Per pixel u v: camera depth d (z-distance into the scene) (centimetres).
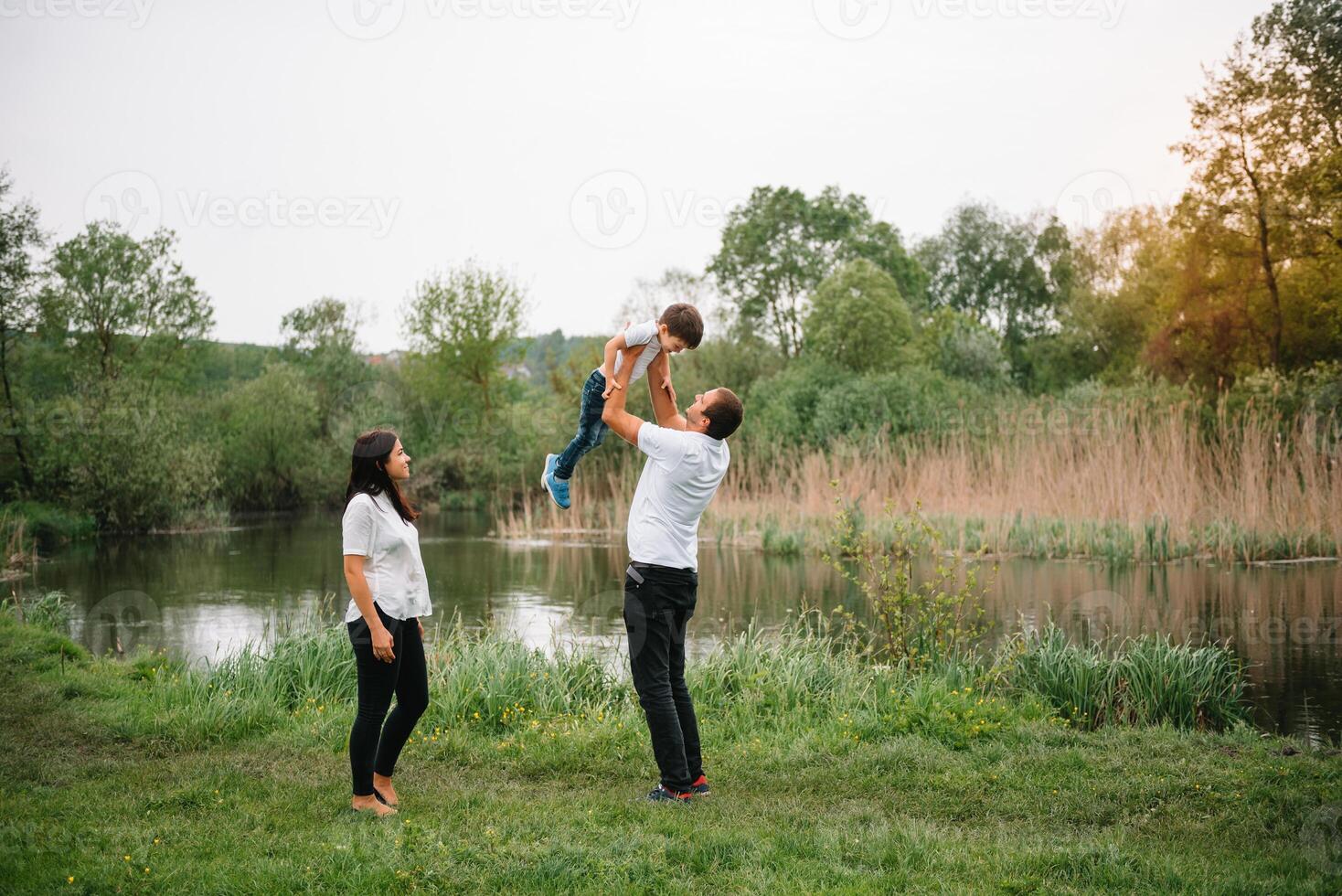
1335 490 1638
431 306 4434
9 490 2711
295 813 442
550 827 418
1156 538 1612
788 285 4344
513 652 745
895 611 812
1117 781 499
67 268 3209
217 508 3241
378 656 434
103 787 491
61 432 2661
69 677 764
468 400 4544
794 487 2416
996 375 3650
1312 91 2348
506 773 527
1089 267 4044
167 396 3172
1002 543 1703
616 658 874
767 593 1388
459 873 363
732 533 2039
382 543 441
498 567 1800
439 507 3966
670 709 465
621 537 2347
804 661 744
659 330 483
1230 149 2494
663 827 418
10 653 848
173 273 3428
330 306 4859
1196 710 692
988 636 999
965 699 647
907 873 365
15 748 570
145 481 2672
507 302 4456
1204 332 2695
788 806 458
